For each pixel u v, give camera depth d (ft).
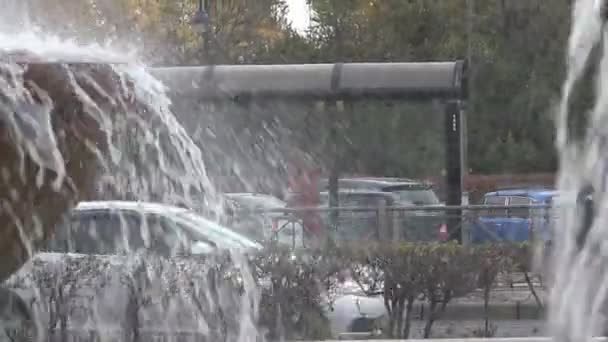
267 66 109.50
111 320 50.34
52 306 49.70
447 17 215.72
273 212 79.77
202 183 57.21
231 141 108.06
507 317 56.08
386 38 224.94
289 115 110.83
